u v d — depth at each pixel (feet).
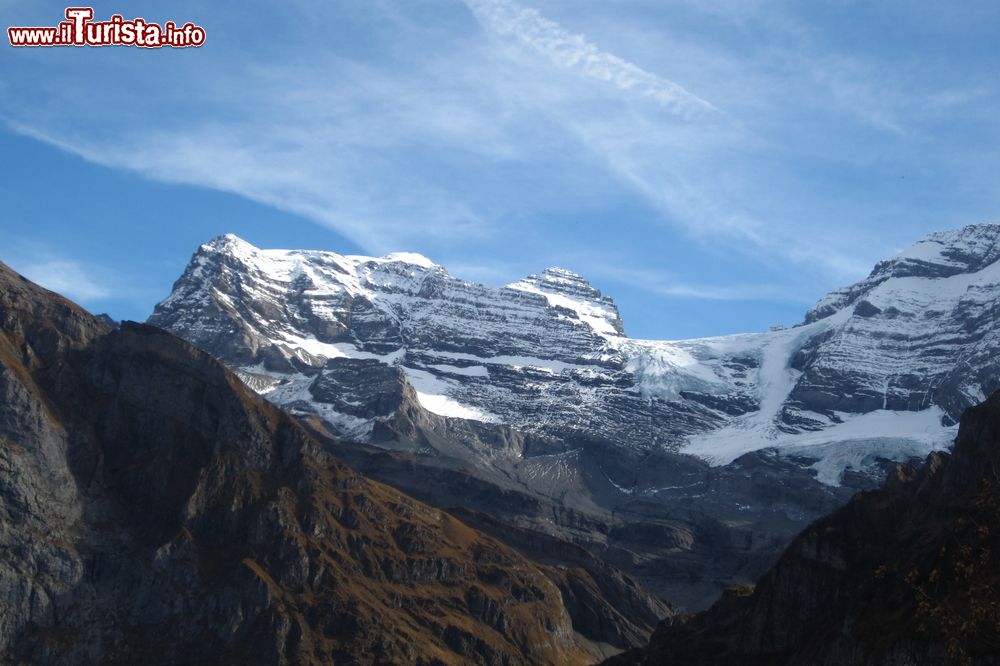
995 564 565.53
